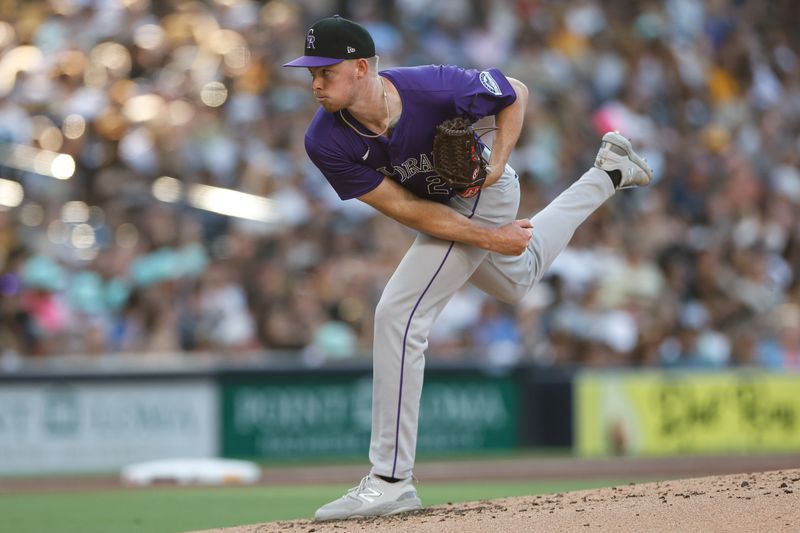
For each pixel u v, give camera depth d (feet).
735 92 192.24
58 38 160.97
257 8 171.32
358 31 51.08
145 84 157.28
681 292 150.92
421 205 54.29
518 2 184.85
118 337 127.44
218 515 76.02
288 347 128.77
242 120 155.74
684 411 131.85
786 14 209.36
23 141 147.33
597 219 153.69
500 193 56.80
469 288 138.51
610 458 126.52
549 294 138.72
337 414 123.13
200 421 119.34
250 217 144.97
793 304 161.58
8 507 83.25
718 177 172.65
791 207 173.99
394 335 54.95
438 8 179.73
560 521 48.29
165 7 167.53
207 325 128.67
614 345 138.00
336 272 137.28
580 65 180.96
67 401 115.75
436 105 52.60
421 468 116.67
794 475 55.11
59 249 136.15
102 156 146.61
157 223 137.59
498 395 127.34
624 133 173.58
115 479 109.60
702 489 53.52
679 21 194.49
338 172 53.67
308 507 80.53
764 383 134.41
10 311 126.72
